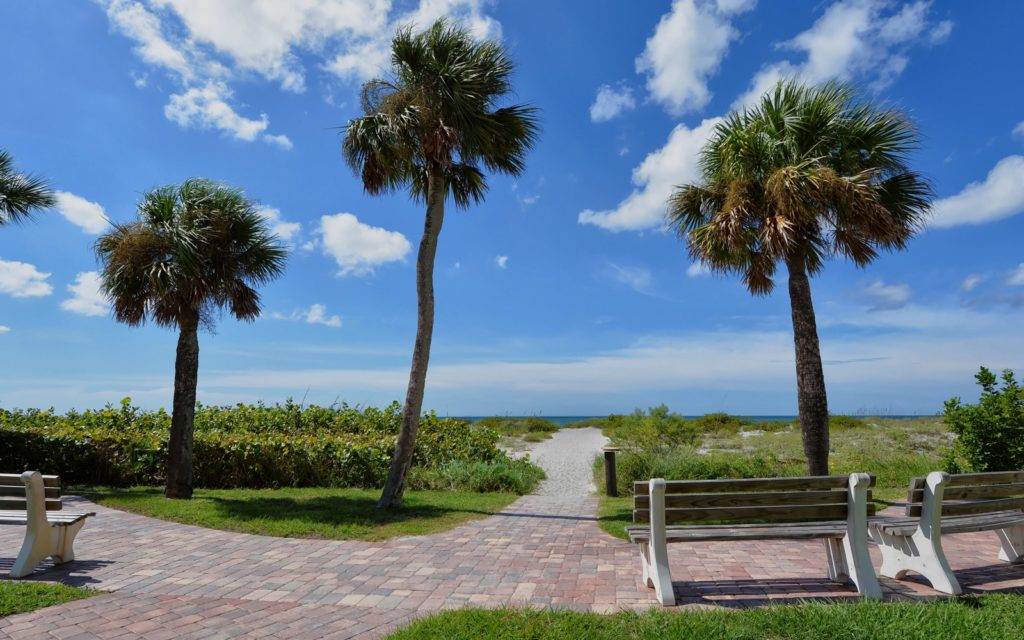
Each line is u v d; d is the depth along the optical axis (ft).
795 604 13.09
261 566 17.93
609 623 11.91
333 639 12.04
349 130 28.84
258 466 37.96
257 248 34.47
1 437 37.50
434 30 29.17
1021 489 16.30
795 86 28.91
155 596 14.87
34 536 16.81
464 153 30.89
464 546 20.67
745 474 35.55
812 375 28.58
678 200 32.68
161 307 32.19
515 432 105.29
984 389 30.68
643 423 58.03
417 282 30.01
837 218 28.35
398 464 28.43
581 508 29.63
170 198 32.83
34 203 39.75
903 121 28.09
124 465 37.65
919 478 14.89
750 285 33.73
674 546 19.99
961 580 15.31
